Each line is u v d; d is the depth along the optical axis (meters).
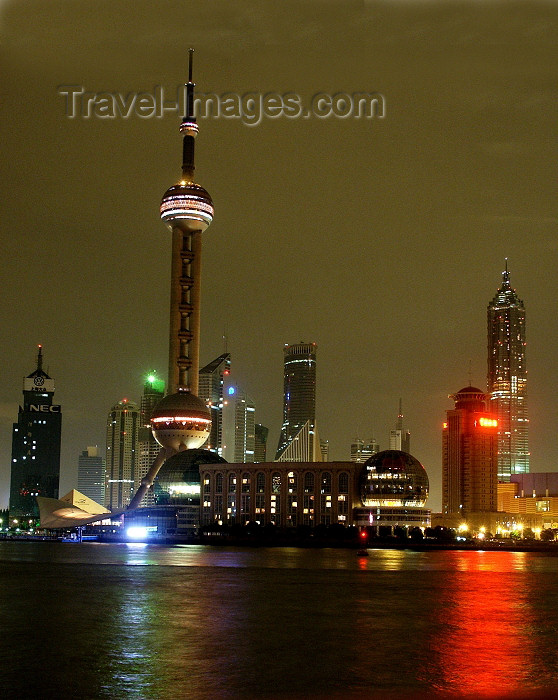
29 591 167.00
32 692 76.75
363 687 79.25
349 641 105.00
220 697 75.19
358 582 196.25
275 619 125.56
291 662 90.75
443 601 154.25
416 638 107.88
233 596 159.25
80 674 84.06
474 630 115.81
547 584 198.12
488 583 199.38
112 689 77.88
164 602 147.62
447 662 91.19
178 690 77.69
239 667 87.75
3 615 128.62
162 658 92.50
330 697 75.31
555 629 117.38
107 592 165.50
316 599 155.12
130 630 113.00
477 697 75.25
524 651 98.25
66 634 109.19
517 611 139.38
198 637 107.38
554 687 79.25
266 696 75.62
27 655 93.81
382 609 140.12
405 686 79.56
